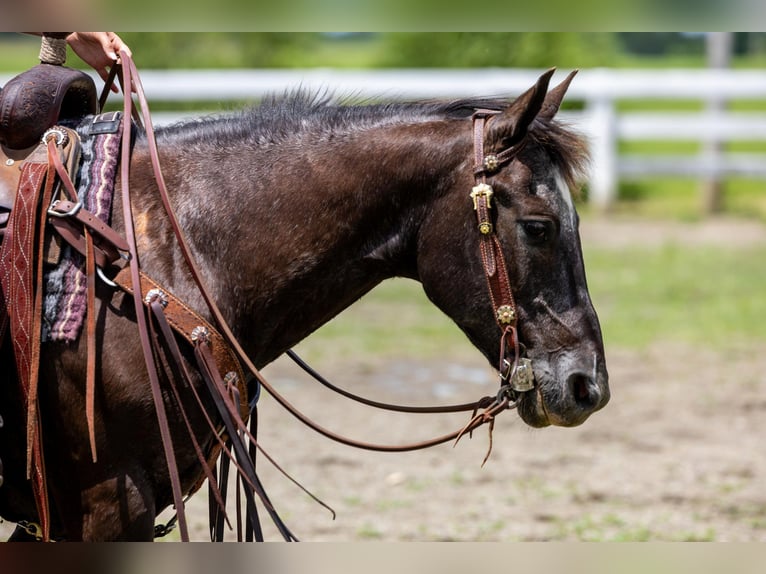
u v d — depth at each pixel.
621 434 12.20
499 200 5.22
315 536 9.11
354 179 5.40
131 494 5.08
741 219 26.03
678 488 10.42
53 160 5.08
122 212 5.17
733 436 12.09
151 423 5.08
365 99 6.03
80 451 5.07
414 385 13.97
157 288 5.07
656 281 19.80
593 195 26.78
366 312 18.62
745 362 15.13
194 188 5.36
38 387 5.05
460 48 30.80
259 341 5.48
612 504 9.97
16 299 4.97
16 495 5.41
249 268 5.34
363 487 10.45
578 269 5.30
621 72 27.03
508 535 9.09
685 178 29.70
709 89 26.33
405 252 5.48
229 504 9.98
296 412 5.30
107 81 5.90
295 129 5.54
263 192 5.38
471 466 11.12
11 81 5.30
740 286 19.47
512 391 5.39
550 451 11.64
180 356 5.05
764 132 26.36
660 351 15.63
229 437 5.48
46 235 5.05
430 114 5.59
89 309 4.91
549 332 5.25
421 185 5.38
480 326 5.34
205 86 25.70
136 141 5.50
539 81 5.07
